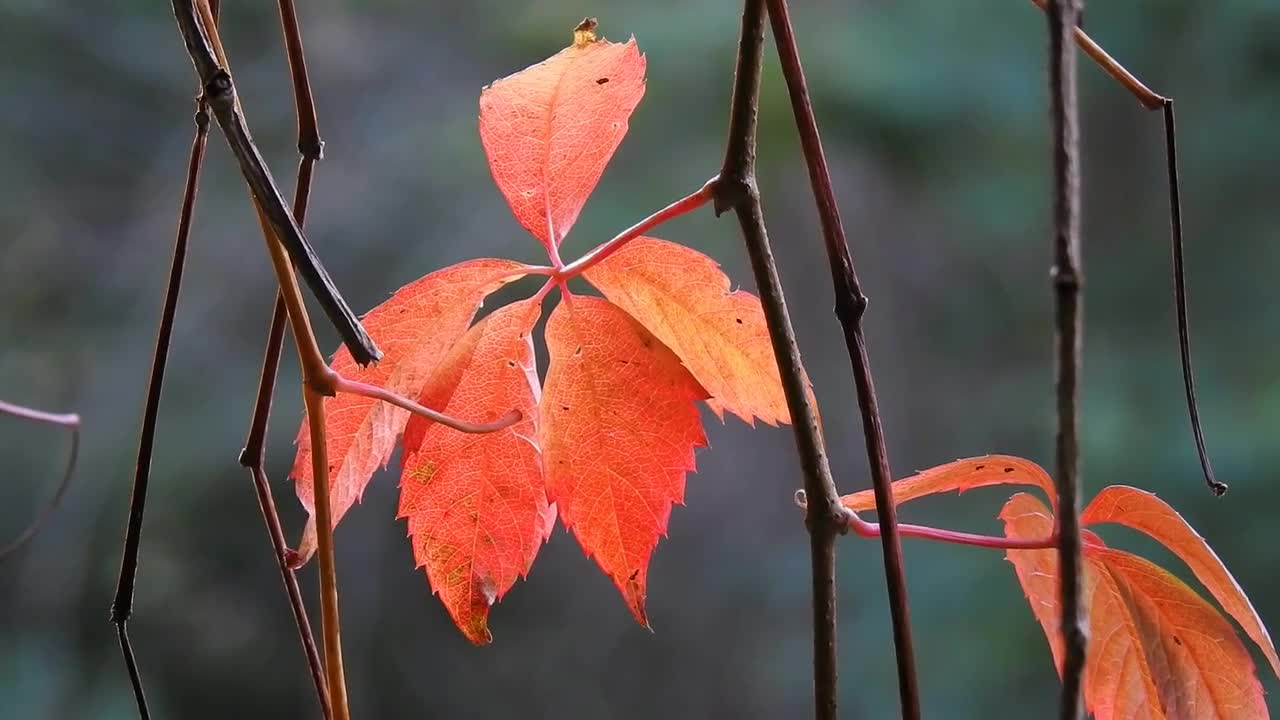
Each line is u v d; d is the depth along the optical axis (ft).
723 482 18.79
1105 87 14.62
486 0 16.99
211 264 16.81
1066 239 2.92
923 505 14.42
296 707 16.78
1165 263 14.65
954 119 15.10
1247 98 14.26
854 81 14.80
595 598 18.43
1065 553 2.92
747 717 17.76
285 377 16.43
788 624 18.06
